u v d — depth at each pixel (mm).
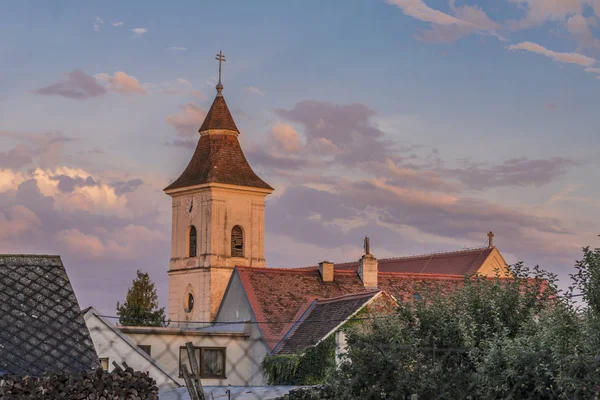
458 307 19547
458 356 16594
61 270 23688
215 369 35656
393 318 19172
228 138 88812
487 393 15391
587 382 13703
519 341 15961
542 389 14750
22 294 22391
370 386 16047
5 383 18922
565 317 16484
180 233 88062
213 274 84375
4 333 21016
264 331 49000
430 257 72125
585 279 17562
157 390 20188
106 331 33312
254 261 86438
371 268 59562
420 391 15703
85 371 20000
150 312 77500
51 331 21531
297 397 16391
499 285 20031
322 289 57656
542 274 20375
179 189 87562
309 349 44031
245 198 86938
